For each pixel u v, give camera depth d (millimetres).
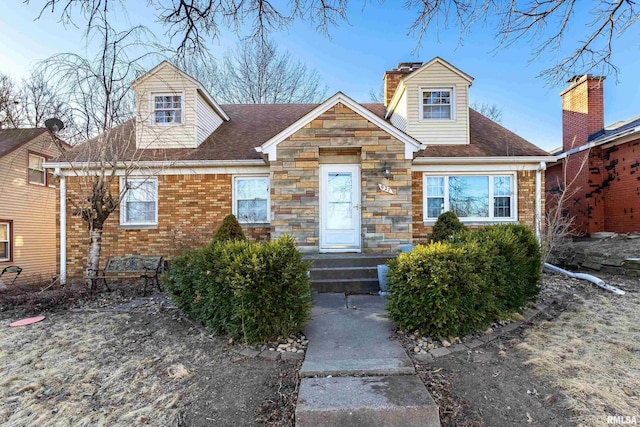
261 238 9242
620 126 11867
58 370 3912
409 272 4430
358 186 8414
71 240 9383
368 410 2943
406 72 12406
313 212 7930
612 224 11258
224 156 9406
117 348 4438
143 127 8352
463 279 4312
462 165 9570
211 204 9320
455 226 8125
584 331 4625
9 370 3936
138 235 9305
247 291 4164
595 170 11742
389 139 7992
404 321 4465
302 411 2939
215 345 4410
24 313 5859
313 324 4988
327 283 6746
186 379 3686
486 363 3869
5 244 12898
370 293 6730
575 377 3535
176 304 5633
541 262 6492
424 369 3752
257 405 3236
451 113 10281
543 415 3055
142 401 3361
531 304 5660
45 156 14625
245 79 19594
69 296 6676
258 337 4305
